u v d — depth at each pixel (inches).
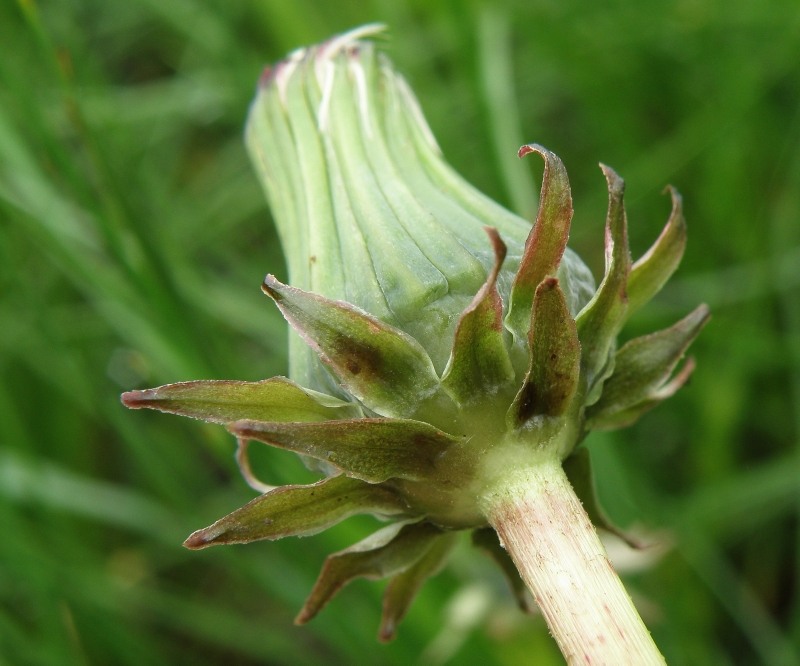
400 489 2.0
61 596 4.0
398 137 2.3
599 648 1.9
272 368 4.7
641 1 4.8
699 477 4.4
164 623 4.7
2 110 3.8
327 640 4.2
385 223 2.1
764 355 4.4
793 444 4.6
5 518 4.0
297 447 1.9
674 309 4.4
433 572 2.3
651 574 3.9
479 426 2.0
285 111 2.3
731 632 4.2
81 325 4.6
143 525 4.2
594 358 2.0
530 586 2.0
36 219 3.6
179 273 4.1
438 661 3.5
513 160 3.9
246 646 4.2
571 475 2.2
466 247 2.1
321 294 2.1
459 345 1.9
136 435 4.2
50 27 4.6
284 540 3.5
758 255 4.7
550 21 4.8
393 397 1.9
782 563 4.5
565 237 1.9
